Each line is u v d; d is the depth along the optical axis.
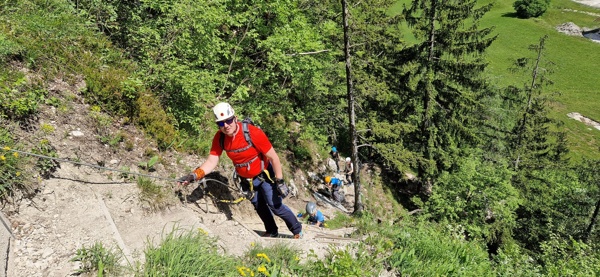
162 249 3.90
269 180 4.85
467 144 21.62
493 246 19.17
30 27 5.89
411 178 22.83
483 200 16.75
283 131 14.30
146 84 6.52
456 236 7.75
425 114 20.22
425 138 20.86
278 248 4.79
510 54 48.59
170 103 6.82
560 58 49.75
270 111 10.95
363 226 7.14
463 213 17.03
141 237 4.39
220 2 8.55
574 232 21.38
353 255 5.49
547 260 10.65
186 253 3.86
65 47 6.08
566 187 22.02
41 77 5.25
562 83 45.69
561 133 23.48
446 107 20.67
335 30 13.69
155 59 6.91
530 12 58.25
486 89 22.73
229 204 6.25
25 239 3.68
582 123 39.53
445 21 18.50
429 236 6.77
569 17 60.47
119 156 5.22
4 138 4.13
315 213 9.08
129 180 4.97
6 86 4.69
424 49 19.47
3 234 3.53
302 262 4.83
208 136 7.26
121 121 5.71
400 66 19.42
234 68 9.95
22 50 5.35
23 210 3.89
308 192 14.22
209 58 8.15
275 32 10.39
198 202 5.54
